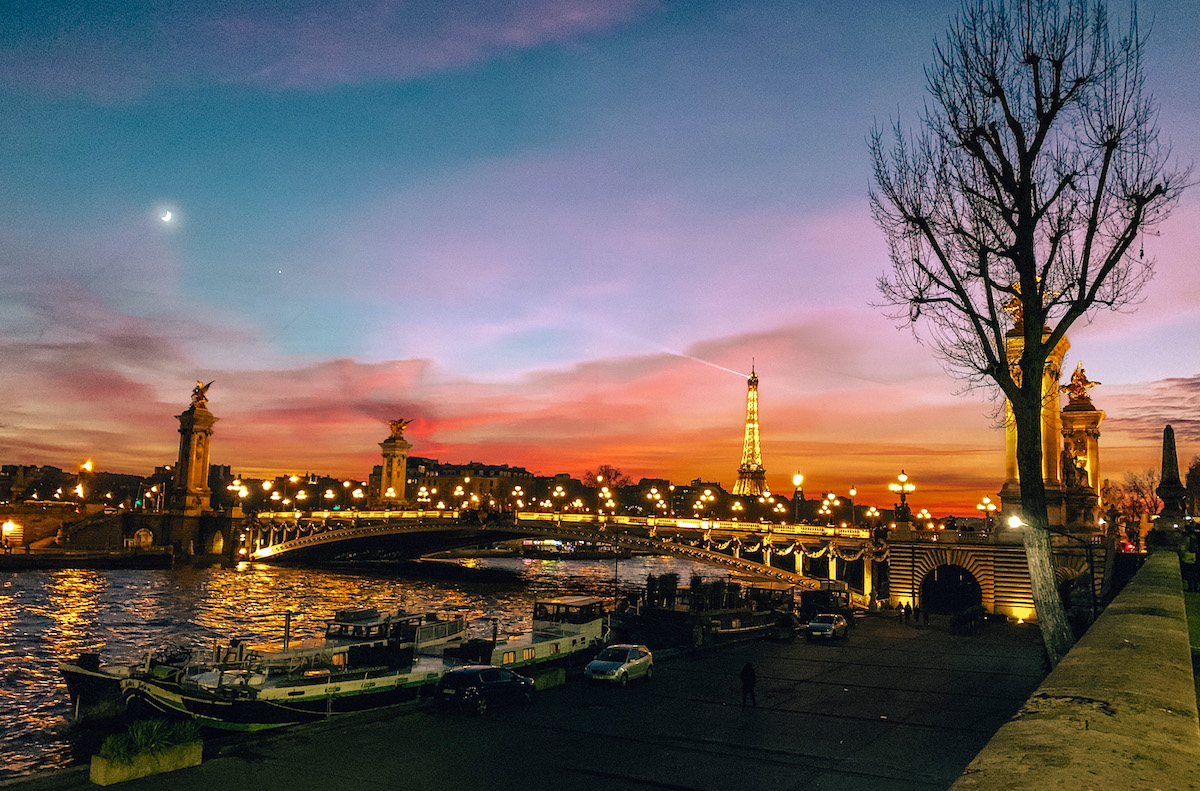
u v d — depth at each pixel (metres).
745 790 22.11
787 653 49.66
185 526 155.50
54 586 107.56
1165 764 3.82
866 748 26.89
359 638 44.00
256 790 20.78
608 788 22.06
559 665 47.75
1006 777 3.72
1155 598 11.20
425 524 134.50
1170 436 32.03
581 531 117.56
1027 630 63.16
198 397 162.25
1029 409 17.86
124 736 21.64
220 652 42.31
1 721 42.16
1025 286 17.56
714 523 105.69
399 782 22.00
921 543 76.44
